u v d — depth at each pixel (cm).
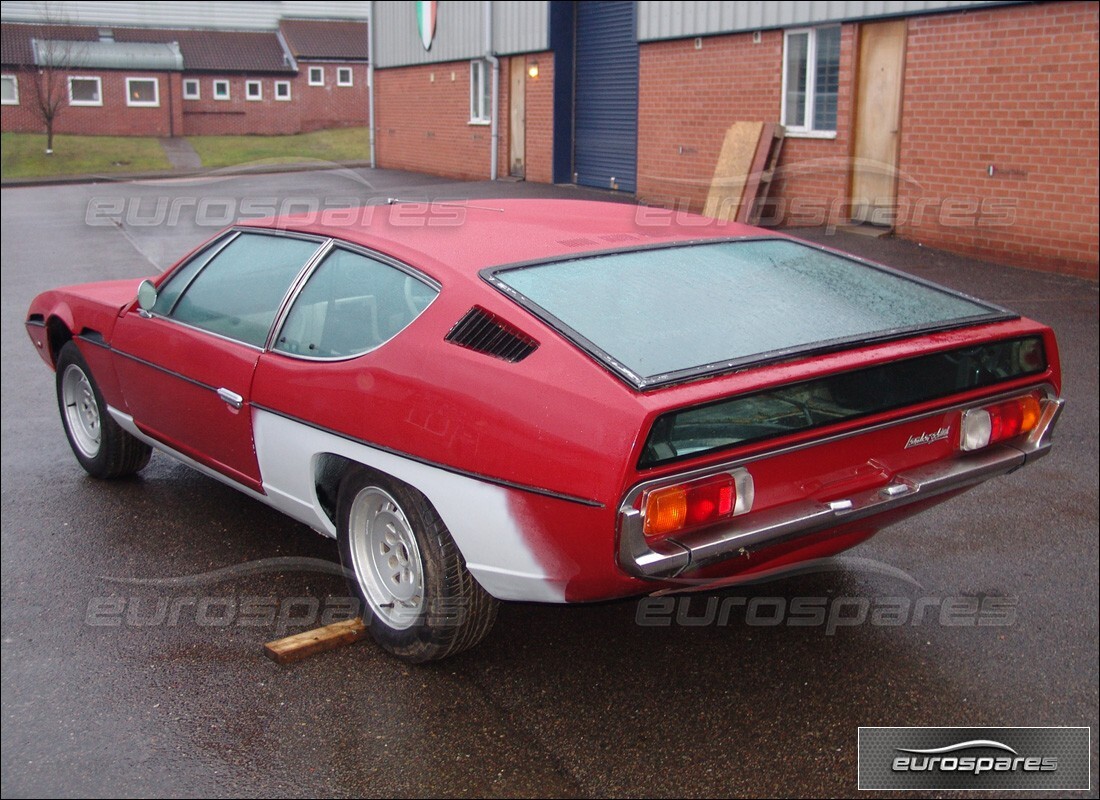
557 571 296
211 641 364
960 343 333
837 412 305
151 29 4234
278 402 368
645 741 315
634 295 335
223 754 303
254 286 405
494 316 318
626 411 274
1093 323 828
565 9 1873
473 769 299
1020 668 364
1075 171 1015
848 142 1267
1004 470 348
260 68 4153
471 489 305
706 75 1509
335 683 341
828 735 322
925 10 1145
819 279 380
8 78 3834
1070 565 442
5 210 1991
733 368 293
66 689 335
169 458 548
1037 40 1034
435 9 2345
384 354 335
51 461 547
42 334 529
